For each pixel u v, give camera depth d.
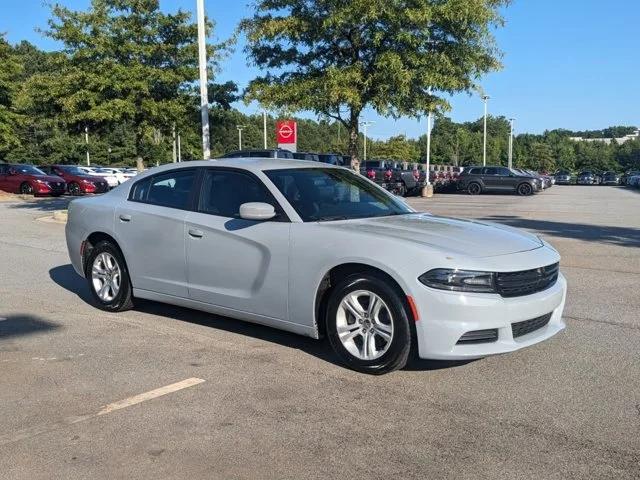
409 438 3.90
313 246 5.16
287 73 13.53
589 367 5.12
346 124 13.78
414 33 12.12
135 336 6.11
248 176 5.89
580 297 7.65
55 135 61.88
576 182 65.94
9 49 30.94
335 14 11.81
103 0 16.00
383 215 5.84
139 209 6.59
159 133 17.50
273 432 4.00
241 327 6.41
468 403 4.42
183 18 16.47
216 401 4.50
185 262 6.10
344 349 5.05
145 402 4.49
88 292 8.18
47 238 13.54
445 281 4.55
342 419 4.18
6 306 7.38
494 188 35.91
